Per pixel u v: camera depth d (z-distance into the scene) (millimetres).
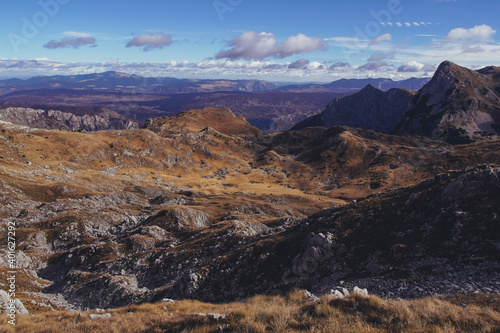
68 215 114000
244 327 13805
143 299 54031
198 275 49719
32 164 199000
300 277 40219
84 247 86062
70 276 71500
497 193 34781
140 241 87125
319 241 42125
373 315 14164
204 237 76562
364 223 43438
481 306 17625
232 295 43625
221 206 152375
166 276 63188
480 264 26953
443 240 33031
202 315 17016
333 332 12523
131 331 16875
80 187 165125
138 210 139250
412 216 39844
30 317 22531
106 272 72125
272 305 17781
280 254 47344
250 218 108500
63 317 22906
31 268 80000
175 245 79688
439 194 40062
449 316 14016
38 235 99188
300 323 13953
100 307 57438
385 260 34688
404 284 28594
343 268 37500
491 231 30484
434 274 28172
